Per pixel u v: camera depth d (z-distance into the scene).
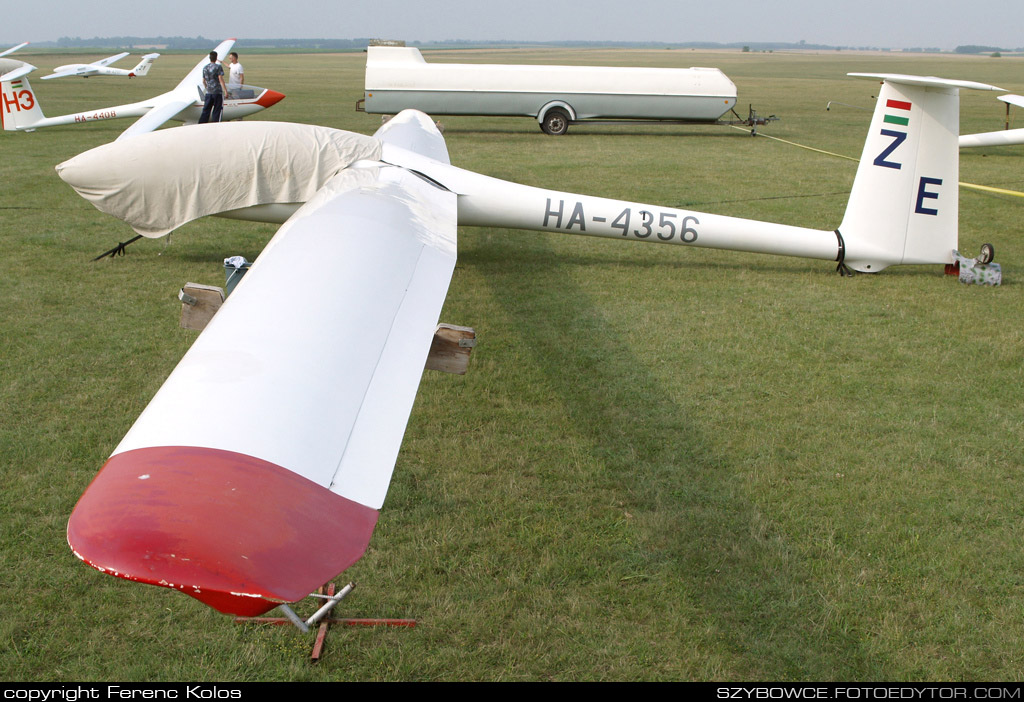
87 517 1.91
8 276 6.98
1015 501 3.86
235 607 1.82
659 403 4.94
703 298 6.96
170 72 48.03
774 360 5.63
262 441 2.25
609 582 3.23
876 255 7.49
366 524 2.11
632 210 7.41
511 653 2.87
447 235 5.00
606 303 6.82
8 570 3.22
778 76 57.25
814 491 3.94
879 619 3.05
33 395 4.73
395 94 18.67
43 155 13.92
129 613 3.02
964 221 10.15
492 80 18.64
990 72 67.31
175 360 5.30
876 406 4.92
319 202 5.13
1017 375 5.38
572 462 4.21
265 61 83.56
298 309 3.08
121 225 8.89
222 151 7.00
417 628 2.98
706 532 3.59
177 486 2.00
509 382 5.20
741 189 12.02
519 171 13.40
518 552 3.44
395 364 2.94
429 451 4.29
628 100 18.89
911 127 7.10
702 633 2.97
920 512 3.76
